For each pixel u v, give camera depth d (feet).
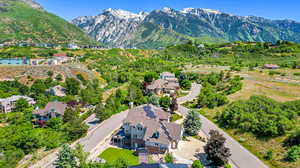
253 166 135.33
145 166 119.14
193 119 182.70
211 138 134.92
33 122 217.77
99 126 201.46
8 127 191.72
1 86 297.12
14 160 142.00
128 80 382.22
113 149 158.61
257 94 254.47
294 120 168.45
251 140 165.17
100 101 275.59
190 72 416.67
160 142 149.79
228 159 140.36
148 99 263.49
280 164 132.57
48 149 159.94
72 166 123.95
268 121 164.14
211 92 275.80
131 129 164.35
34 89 292.40
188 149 156.97
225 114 200.85
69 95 276.00
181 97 299.38
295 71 369.50
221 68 449.89
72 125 180.14
